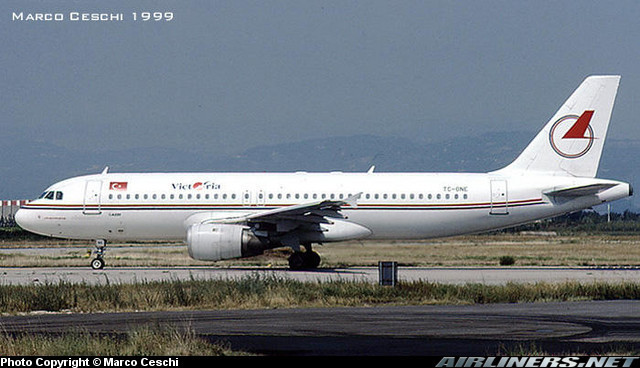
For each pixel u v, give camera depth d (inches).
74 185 4448.8
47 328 2247.8
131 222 4394.7
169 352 1786.4
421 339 1999.3
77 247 7854.3
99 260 4431.6
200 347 1854.1
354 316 2445.9
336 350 1855.3
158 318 2438.5
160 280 3535.9
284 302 2805.1
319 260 4397.1
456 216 4340.6
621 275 3882.9
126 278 3730.3
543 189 4340.6
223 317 2448.3
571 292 3011.8
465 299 2871.6
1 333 2106.3
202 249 4077.3
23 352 1790.1
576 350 1829.5
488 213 4343.0
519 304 2760.8
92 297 2844.5
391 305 2753.4
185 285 3152.1
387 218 4340.6
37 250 7057.1
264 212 4094.5
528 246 7135.8
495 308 2635.3
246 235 4104.3
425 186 4355.3
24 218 4431.6
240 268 4367.6
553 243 7844.5
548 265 4766.2
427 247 6353.3
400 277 3737.7
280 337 2041.1
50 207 4419.3
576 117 4382.4
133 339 1907.0
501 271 4160.9
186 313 2566.4
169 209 4362.7
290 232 4207.7
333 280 3422.7
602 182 4328.3
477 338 2011.6
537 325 2230.6
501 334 2071.9
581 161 4375.0
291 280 3292.3
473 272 4084.6
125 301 2792.8
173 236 4458.7
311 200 4338.1
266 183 4375.0
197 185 4384.8
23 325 2311.8
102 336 2064.5
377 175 4429.1
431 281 3540.8
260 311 2603.3
